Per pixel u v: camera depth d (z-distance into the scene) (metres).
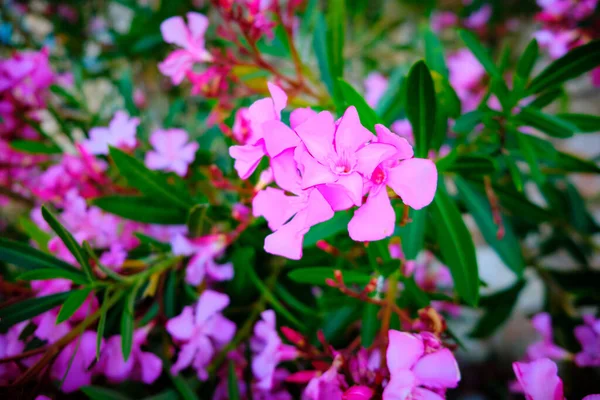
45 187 0.25
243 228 0.22
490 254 0.49
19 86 0.26
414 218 0.19
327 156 0.14
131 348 0.19
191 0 0.39
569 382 0.27
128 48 0.40
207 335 0.22
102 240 0.24
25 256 0.18
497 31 0.50
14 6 0.43
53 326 0.19
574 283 0.29
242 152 0.15
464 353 0.43
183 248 0.21
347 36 0.44
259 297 0.25
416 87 0.17
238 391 0.21
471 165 0.19
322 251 0.24
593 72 0.28
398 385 0.15
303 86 0.25
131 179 0.21
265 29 0.23
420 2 0.46
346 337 0.26
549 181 0.30
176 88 0.43
